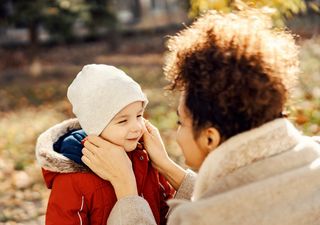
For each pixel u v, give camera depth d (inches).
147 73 612.7
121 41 976.9
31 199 246.5
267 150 60.2
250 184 58.4
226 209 57.2
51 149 85.0
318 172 60.5
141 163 86.6
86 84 84.7
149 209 75.7
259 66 60.7
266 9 75.3
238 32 63.6
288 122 63.6
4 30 978.1
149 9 1146.0
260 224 57.6
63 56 855.1
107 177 78.7
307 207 59.5
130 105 83.2
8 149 331.3
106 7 709.3
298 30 596.1
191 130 63.1
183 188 86.0
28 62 789.9
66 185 82.7
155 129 88.6
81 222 81.2
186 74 62.5
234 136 60.2
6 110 472.7
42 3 601.0
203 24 66.8
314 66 402.3
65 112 446.6
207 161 60.7
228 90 59.7
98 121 82.4
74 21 615.2
